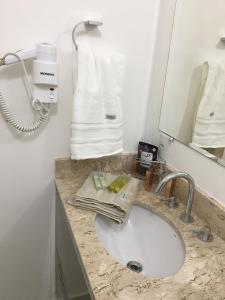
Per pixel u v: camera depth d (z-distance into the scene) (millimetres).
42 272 1449
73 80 1122
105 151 1177
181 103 1123
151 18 1146
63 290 1262
